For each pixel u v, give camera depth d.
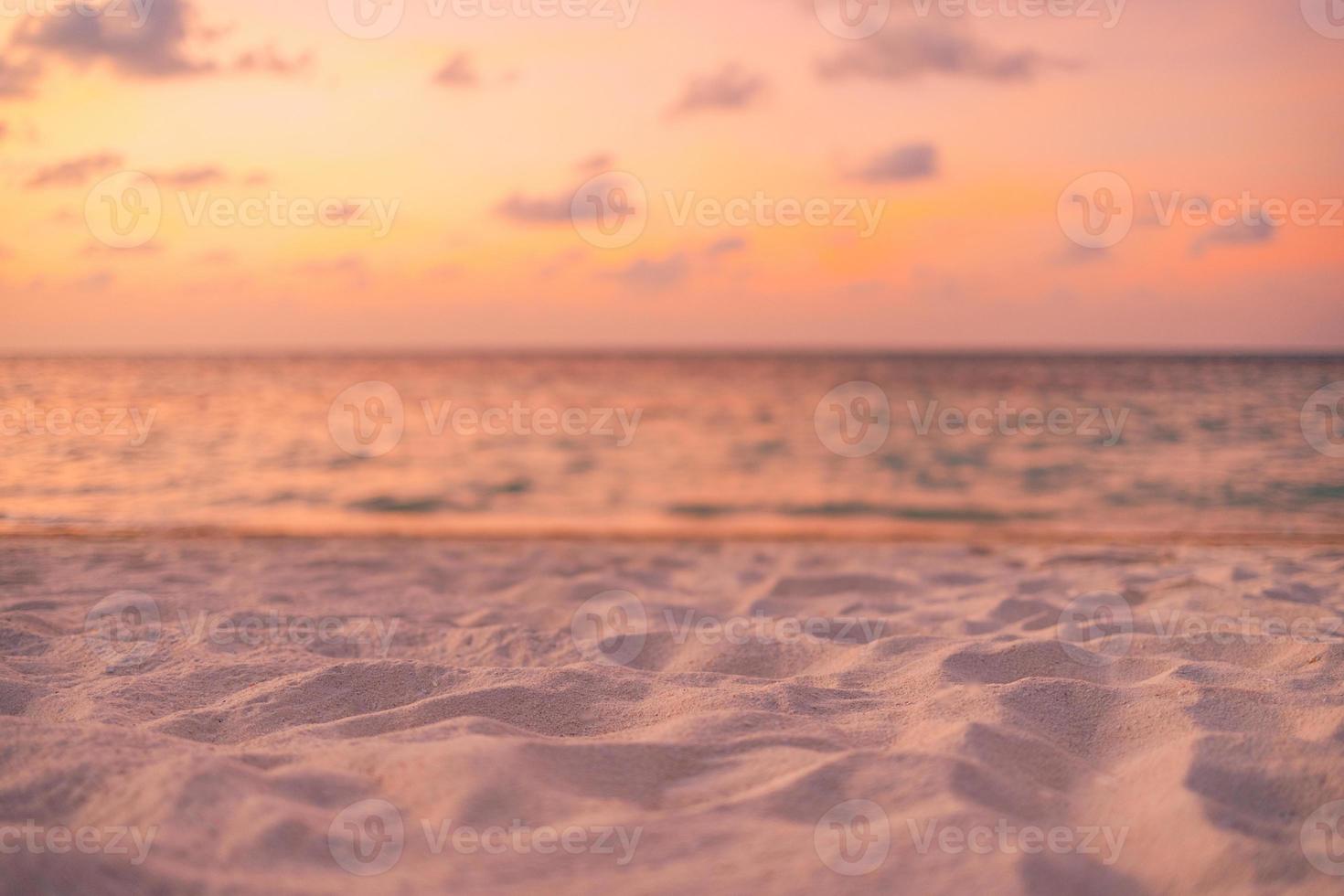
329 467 10.06
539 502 9.00
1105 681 2.50
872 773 1.67
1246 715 2.06
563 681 2.36
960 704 2.14
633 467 11.09
